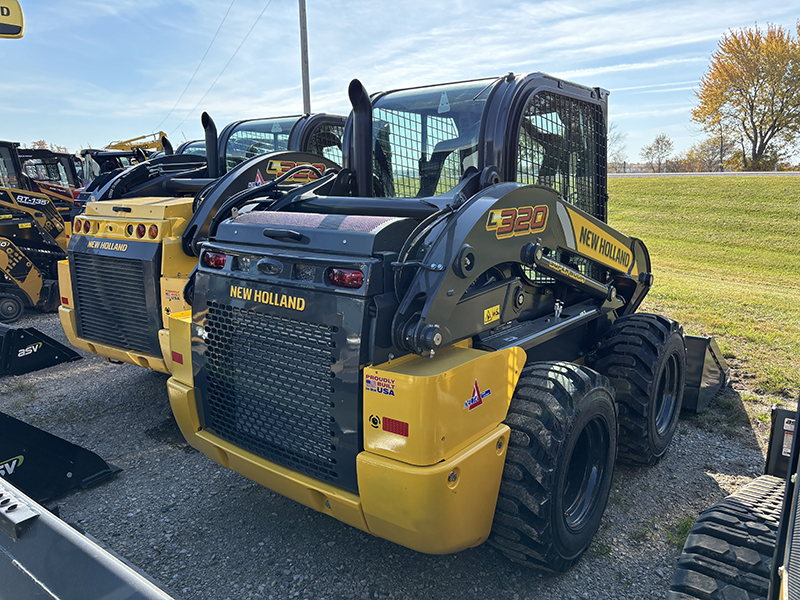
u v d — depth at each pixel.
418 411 2.01
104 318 4.38
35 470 3.18
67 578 1.24
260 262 2.45
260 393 2.54
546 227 2.91
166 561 2.74
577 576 2.66
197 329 2.79
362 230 2.27
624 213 24.23
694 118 45.03
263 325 2.47
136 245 4.05
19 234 8.81
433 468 2.04
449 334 2.28
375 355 2.15
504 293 2.64
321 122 5.83
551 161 3.47
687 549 2.13
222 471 3.66
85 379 5.44
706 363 4.46
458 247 2.27
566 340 3.57
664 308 8.45
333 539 2.93
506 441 2.41
